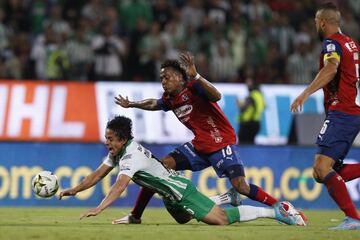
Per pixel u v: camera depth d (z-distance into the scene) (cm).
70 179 5391
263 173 5562
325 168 3072
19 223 3328
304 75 6906
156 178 3119
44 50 6450
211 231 2894
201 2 7294
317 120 6050
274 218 3241
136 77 6594
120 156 3094
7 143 5325
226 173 3450
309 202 5597
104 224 3312
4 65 6388
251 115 5909
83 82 5797
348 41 3109
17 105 5659
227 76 6756
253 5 7469
